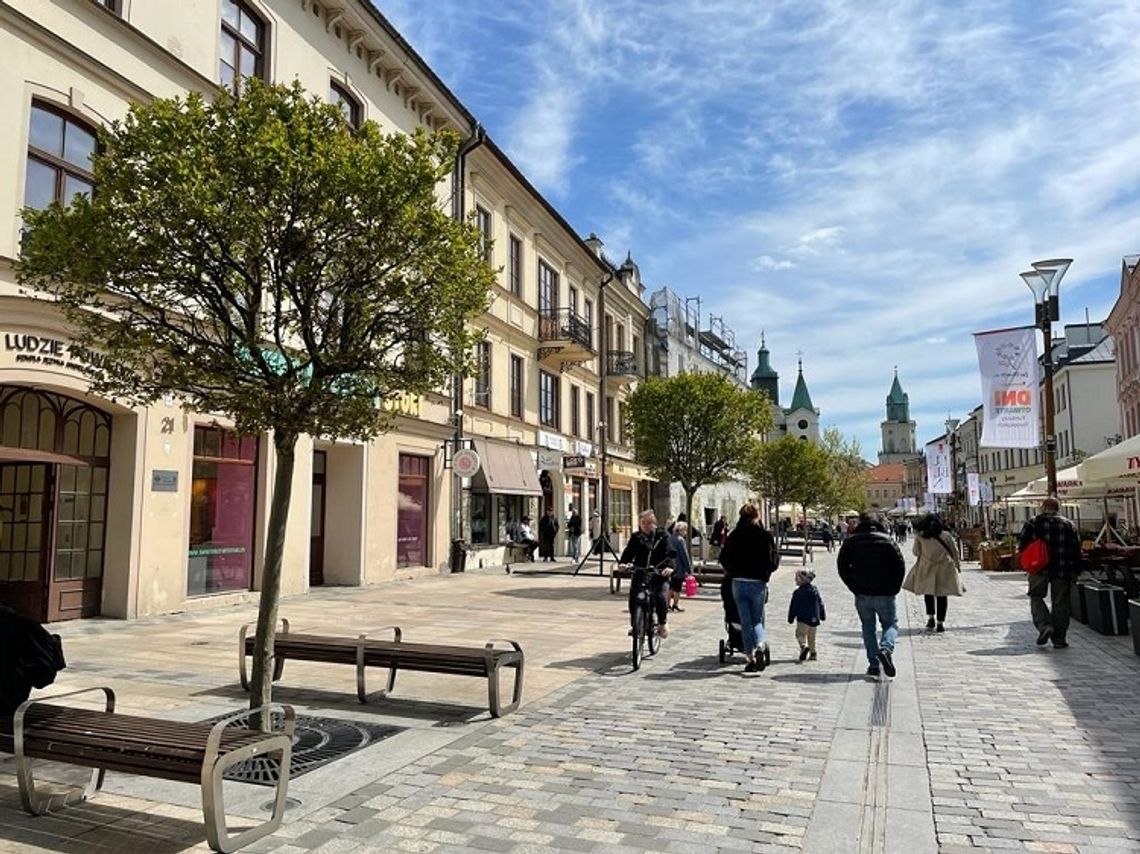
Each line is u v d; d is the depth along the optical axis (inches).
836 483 2329.0
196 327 244.5
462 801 202.1
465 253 257.3
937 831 184.2
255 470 627.2
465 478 953.5
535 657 400.8
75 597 488.1
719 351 2390.5
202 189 214.4
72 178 468.4
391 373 259.3
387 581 786.2
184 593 541.3
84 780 208.8
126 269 222.8
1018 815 193.3
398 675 353.4
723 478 882.8
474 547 969.5
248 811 192.4
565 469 1171.9
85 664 359.3
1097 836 181.0
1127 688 324.2
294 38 666.2
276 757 211.8
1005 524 2415.1
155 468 520.1
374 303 244.2
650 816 193.2
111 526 505.4
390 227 238.1
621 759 236.7
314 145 230.1
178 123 231.3
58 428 480.1
